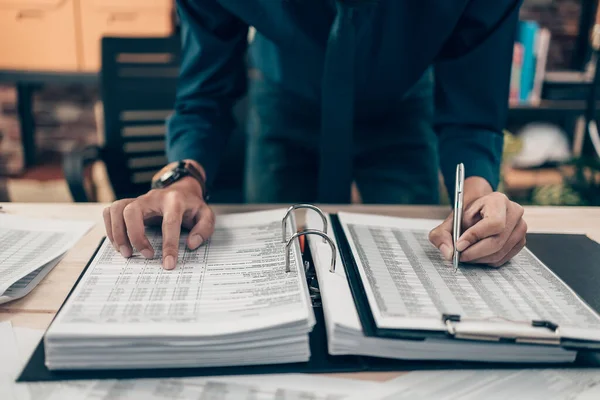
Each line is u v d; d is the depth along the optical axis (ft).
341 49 2.80
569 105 8.09
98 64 7.82
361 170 3.95
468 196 2.56
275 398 1.55
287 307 1.73
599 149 7.61
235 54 3.30
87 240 2.58
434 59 3.14
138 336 1.61
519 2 2.74
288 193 4.06
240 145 5.74
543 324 1.71
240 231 2.47
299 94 3.71
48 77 7.84
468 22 2.83
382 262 2.14
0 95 8.45
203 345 1.64
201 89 3.26
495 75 2.86
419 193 3.80
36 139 9.61
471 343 1.69
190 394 1.56
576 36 9.47
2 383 1.58
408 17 2.92
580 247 2.60
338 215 2.64
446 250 2.16
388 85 3.37
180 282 1.96
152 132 5.42
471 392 1.60
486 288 1.99
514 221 2.17
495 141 2.93
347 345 1.68
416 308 1.79
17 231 2.62
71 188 4.68
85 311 1.73
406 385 1.62
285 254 2.11
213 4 2.98
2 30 7.64
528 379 1.66
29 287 2.11
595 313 1.84
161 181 2.69
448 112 3.06
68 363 1.63
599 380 1.67
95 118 9.65
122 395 1.55
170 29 7.75
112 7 7.63
